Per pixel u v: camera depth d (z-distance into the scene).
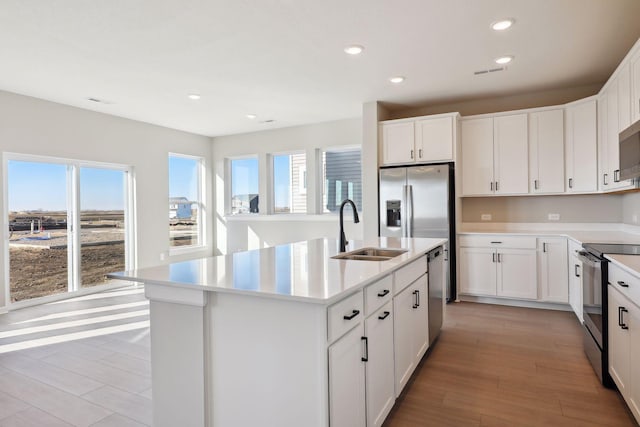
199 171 6.85
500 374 2.55
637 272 1.76
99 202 5.20
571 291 3.79
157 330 1.78
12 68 3.54
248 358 1.57
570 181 4.06
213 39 2.98
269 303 1.52
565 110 4.12
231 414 1.62
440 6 2.54
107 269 5.29
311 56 3.34
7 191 4.23
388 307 2.03
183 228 6.52
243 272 1.88
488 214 4.83
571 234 3.95
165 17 2.63
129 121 5.53
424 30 2.88
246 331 1.57
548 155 4.19
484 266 4.33
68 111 4.79
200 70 3.64
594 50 3.27
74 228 4.89
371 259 2.56
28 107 4.39
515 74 3.85
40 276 4.56
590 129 3.86
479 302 4.45
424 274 2.75
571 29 2.88
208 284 1.61
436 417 2.05
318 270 1.91
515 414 2.07
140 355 2.94
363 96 4.55
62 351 3.02
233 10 2.55
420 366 2.69
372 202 4.80
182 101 4.66
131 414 2.12
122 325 3.66
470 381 2.46
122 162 5.42
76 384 2.47
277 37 2.96
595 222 4.31
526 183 4.29
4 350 3.04
